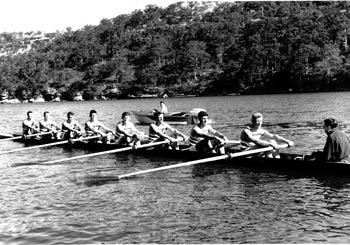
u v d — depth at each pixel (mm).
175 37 196625
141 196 11375
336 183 11727
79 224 9328
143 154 17547
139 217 9633
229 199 10797
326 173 12305
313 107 52906
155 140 17375
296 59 138500
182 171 14398
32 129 24594
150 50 185000
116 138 19391
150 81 168500
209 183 12523
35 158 19078
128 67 186375
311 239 8062
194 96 154500
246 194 11172
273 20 167500
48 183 13430
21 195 11984
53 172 15281
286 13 193000
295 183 11977
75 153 19891
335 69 134125
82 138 20328
